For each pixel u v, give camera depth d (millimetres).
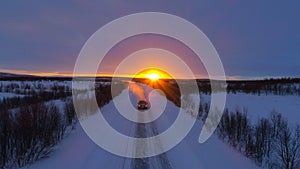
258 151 14148
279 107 30016
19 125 13422
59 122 17906
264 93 46688
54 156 13297
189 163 12047
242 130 17688
